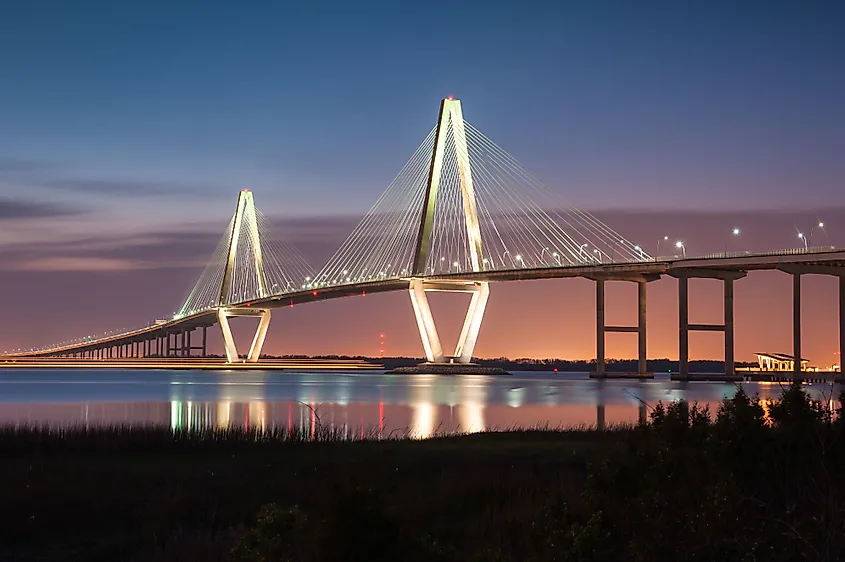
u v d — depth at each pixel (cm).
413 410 8719
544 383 16838
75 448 3866
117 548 2283
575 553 1497
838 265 14162
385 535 1443
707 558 1445
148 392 14188
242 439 4188
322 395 12562
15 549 2306
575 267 16212
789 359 17275
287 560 1520
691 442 1652
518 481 2764
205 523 2475
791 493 1599
